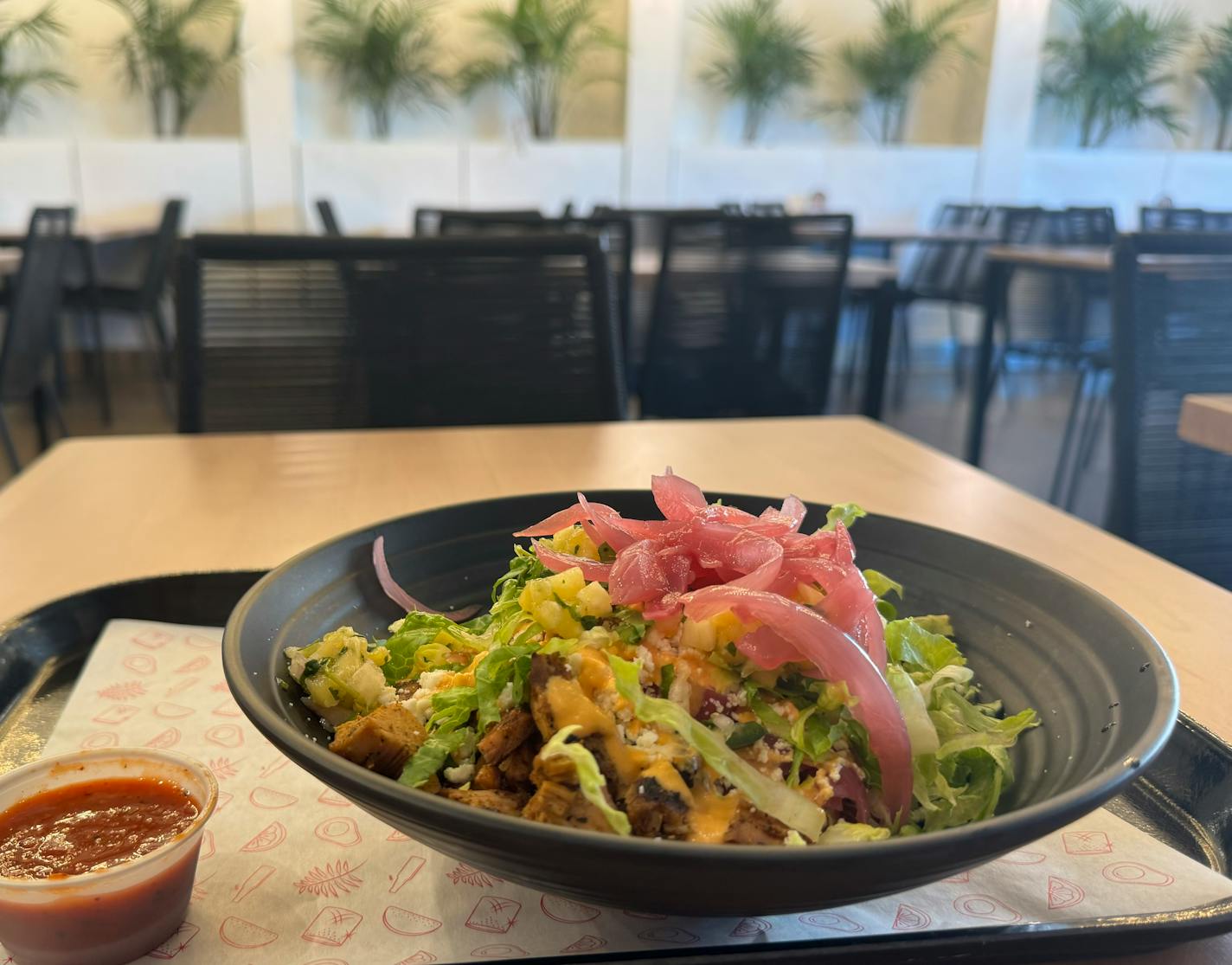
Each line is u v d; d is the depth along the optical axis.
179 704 0.80
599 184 6.66
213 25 6.09
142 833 0.59
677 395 2.98
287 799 0.69
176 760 0.63
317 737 0.64
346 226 6.37
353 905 0.58
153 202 6.05
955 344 6.57
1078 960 0.54
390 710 0.62
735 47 6.77
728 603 0.57
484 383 1.81
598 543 0.69
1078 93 7.24
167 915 0.55
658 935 0.56
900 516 1.18
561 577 0.63
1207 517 1.78
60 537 1.07
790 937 0.55
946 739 0.64
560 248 1.82
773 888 0.43
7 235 4.59
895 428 5.01
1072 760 0.59
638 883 0.44
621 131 6.93
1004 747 0.63
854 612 0.60
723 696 0.58
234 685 0.55
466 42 6.61
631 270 3.04
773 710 0.58
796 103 7.21
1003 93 7.03
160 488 1.23
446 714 0.63
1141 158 7.41
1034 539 1.12
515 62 6.50
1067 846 0.64
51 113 6.16
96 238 4.81
